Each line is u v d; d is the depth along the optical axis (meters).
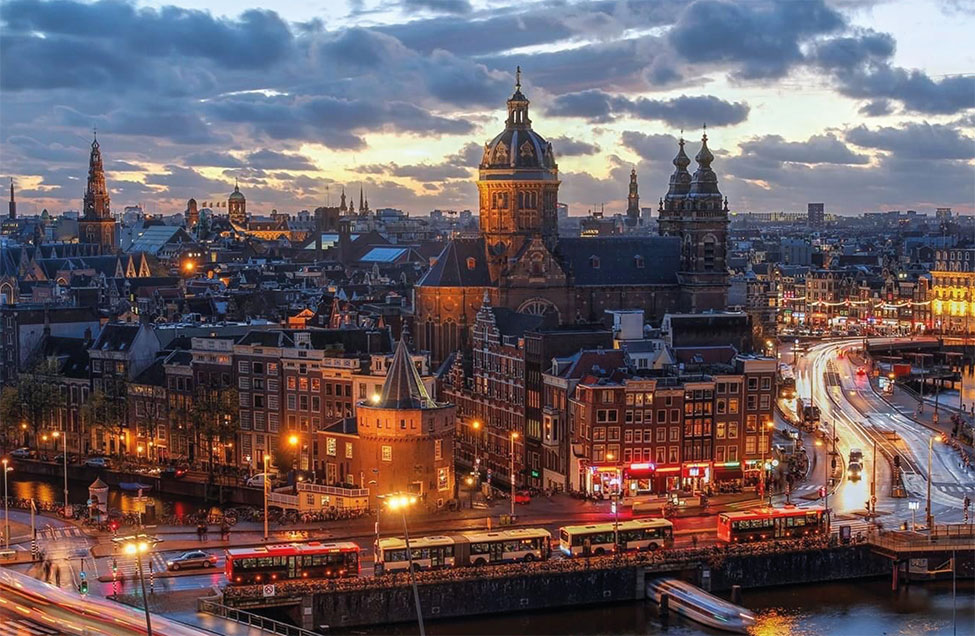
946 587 179.38
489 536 172.00
